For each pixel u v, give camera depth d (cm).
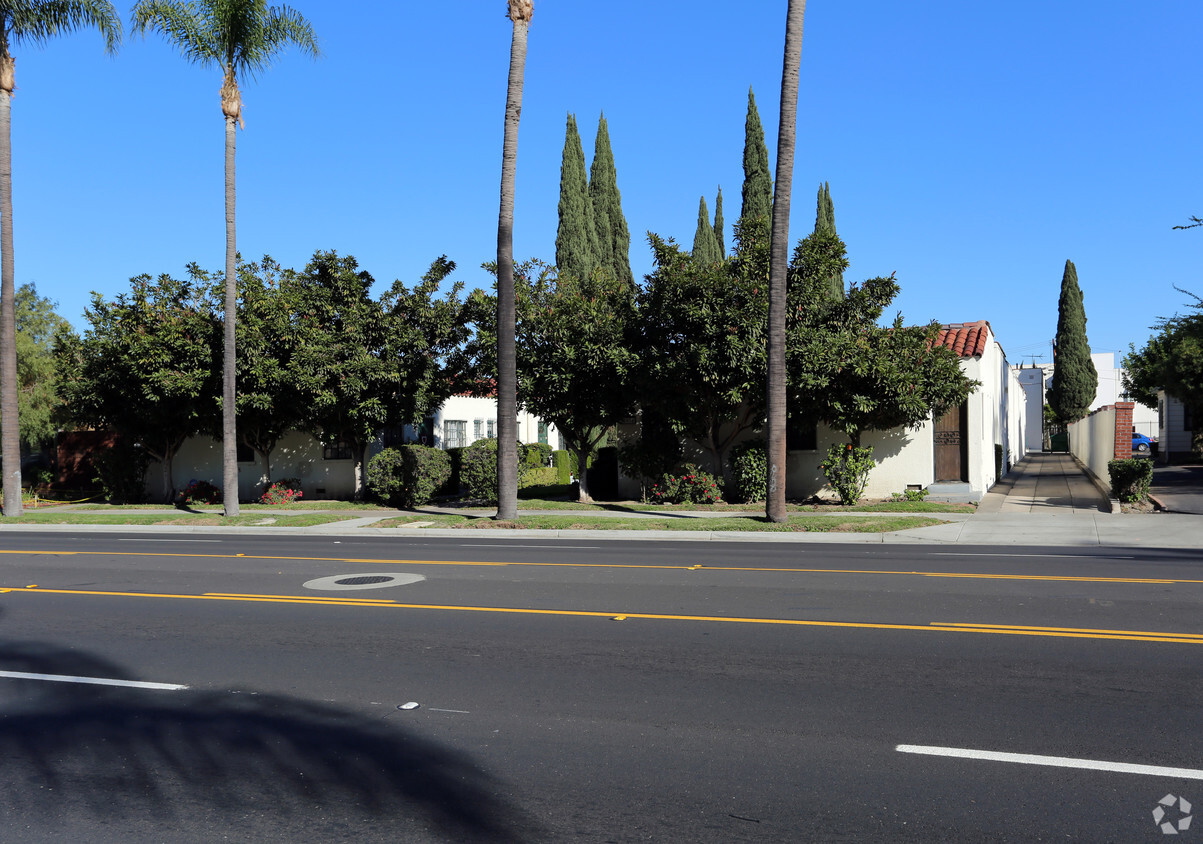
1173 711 581
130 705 647
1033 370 6612
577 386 2277
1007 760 506
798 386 2045
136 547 1688
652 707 615
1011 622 851
